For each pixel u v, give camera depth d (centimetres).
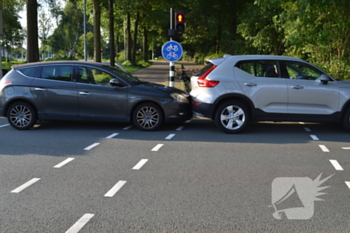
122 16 3678
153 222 404
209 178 554
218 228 390
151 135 866
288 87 873
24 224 398
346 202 465
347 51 1716
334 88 877
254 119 885
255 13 2742
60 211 432
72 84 910
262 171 591
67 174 571
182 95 940
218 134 884
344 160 662
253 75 884
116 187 514
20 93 909
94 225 396
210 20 3791
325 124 1032
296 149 742
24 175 565
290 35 1761
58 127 958
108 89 905
